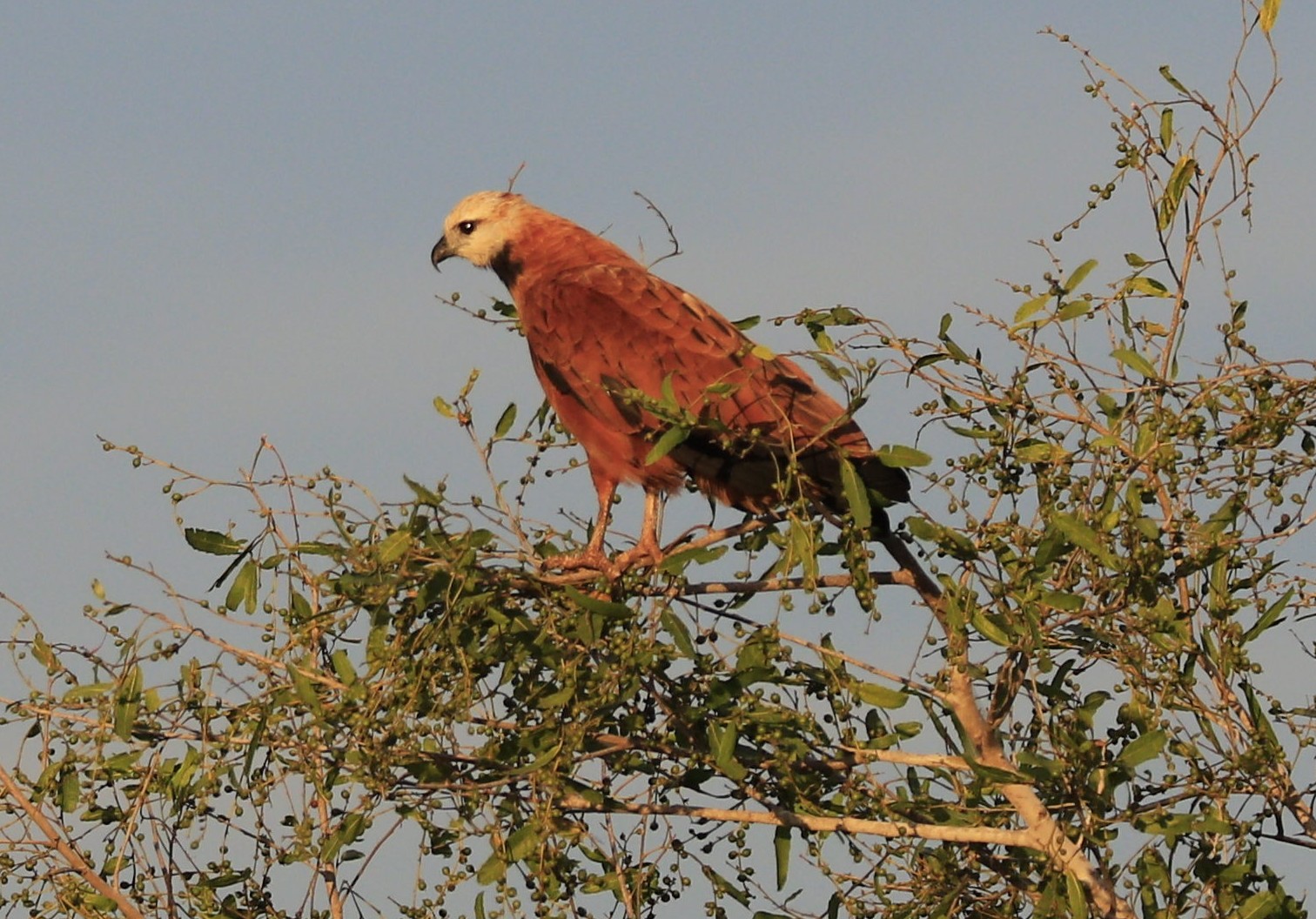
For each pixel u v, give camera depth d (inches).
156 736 496.7
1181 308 492.1
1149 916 474.9
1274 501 454.9
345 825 461.7
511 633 471.8
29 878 495.5
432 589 460.1
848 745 486.0
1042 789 485.1
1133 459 453.7
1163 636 451.2
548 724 447.5
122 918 494.0
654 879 488.4
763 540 577.3
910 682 497.0
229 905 502.9
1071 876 452.4
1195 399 456.4
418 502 445.4
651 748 482.0
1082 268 489.1
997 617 458.0
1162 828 456.4
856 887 479.5
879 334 494.9
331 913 494.0
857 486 463.2
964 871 491.8
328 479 467.2
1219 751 465.7
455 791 470.6
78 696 480.4
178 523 485.1
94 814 502.6
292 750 480.7
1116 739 477.1
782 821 482.3
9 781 481.1
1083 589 471.8
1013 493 470.0
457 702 440.5
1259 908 458.9
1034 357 479.2
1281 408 459.5
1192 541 460.1
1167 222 493.7
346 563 450.6
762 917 483.8
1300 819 473.7
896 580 524.7
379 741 442.6
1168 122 495.8
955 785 506.9
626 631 454.3
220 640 479.2
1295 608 480.7
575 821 477.1
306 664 465.7
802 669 483.2
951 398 489.4
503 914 448.1
